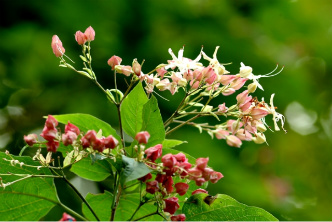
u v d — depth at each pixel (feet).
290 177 32.76
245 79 13.37
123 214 14.28
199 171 11.28
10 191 12.92
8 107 27.84
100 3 27.73
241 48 28.91
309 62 35.35
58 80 27.81
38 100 27.94
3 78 28.12
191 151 25.21
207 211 12.79
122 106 13.29
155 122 12.46
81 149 11.73
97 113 26.25
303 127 36.32
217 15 30.04
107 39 27.25
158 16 28.68
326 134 36.86
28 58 27.94
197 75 13.14
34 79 28.19
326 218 31.48
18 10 27.40
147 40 27.73
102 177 13.52
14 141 26.45
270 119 30.53
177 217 11.73
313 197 33.78
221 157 26.13
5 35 27.25
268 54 30.42
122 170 10.96
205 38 28.60
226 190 26.27
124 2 27.89
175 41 28.02
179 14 28.99
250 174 29.09
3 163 12.92
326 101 35.86
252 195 27.09
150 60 27.17
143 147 11.09
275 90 29.45
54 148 11.64
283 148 33.55
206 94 13.58
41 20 27.76
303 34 34.17
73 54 27.09
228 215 12.75
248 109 13.03
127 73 13.06
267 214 12.63
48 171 13.11
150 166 11.52
